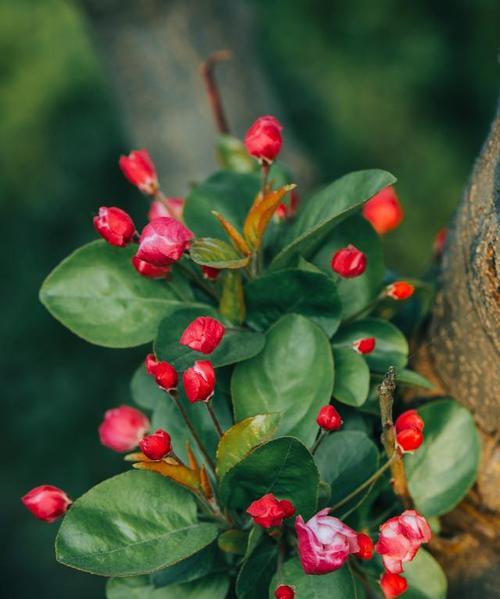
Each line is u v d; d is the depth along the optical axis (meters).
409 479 0.75
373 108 2.91
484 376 0.74
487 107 2.97
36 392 2.62
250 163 0.83
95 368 2.62
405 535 0.69
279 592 0.69
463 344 0.74
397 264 2.83
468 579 0.76
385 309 0.78
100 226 0.73
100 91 2.73
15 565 2.86
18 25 2.71
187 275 0.75
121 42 1.18
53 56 2.71
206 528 0.71
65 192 2.77
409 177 2.89
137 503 0.71
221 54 0.86
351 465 0.73
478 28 2.96
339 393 0.73
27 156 2.75
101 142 2.74
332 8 2.95
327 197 0.74
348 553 0.68
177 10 1.18
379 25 2.94
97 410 2.61
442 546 0.76
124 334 0.75
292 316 0.73
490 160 0.72
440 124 2.97
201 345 0.70
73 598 2.88
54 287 0.75
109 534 0.71
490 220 0.71
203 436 0.75
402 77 2.92
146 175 0.78
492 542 0.76
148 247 0.71
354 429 0.74
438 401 0.75
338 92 2.89
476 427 0.75
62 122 2.75
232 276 0.73
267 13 2.95
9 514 2.81
